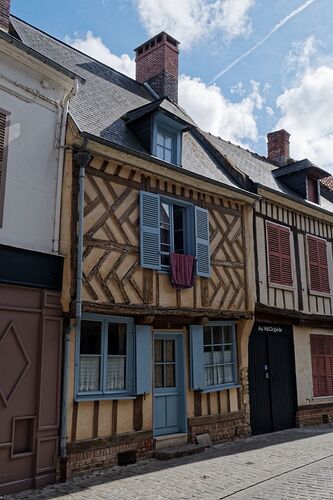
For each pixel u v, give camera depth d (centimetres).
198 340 855
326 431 1002
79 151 689
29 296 620
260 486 559
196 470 650
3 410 568
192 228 854
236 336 948
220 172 1021
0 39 611
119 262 721
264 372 1009
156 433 775
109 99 938
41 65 667
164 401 801
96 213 703
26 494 559
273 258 1058
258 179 1148
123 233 737
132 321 759
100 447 668
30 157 650
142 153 750
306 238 1181
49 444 609
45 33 995
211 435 848
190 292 825
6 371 579
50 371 624
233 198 945
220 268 895
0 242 597
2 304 589
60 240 664
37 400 604
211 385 878
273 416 1007
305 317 1102
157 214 789
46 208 659
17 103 645
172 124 871
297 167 1254
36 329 620
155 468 673
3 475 558
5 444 562
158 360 812
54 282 648
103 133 773
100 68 1067
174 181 829
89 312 685
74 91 706
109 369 720
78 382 667
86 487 581
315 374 1138
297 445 827
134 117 852
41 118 673
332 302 1223
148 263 756
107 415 691
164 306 775
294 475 604
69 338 654
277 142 1562
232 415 898
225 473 627
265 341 1030
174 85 1208
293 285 1099
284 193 1098
